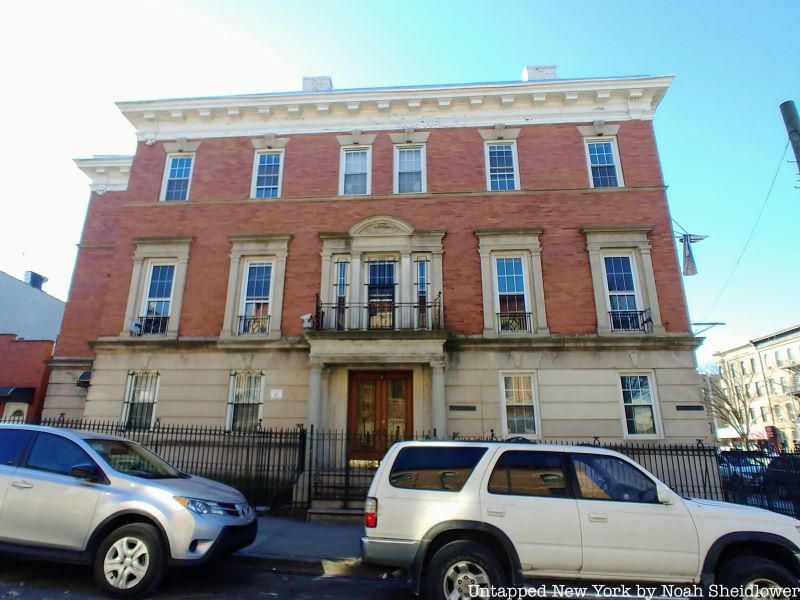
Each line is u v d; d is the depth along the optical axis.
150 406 13.53
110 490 5.96
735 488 11.84
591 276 13.73
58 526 5.82
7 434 6.48
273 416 13.07
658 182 14.52
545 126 15.35
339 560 7.25
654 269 13.71
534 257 13.95
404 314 13.69
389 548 5.35
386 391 13.45
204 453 12.93
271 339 13.55
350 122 15.79
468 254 14.15
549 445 5.86
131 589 5.57
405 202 14.79
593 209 14.35
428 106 15.66
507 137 15.32
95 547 5.79
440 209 14.62
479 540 5.41
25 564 6.78
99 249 17.48
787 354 49.44
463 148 15.29
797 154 9.27
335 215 14.83
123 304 14.52
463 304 13.71
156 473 6.75
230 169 15.62
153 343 13.80
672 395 12.66
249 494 12.11
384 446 12.89
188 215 15.16
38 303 25.73
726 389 52.88
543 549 5.21
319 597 6.06
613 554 5.16
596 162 15.06
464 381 13.01
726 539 5.18
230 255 14.61
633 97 15.24
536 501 5.40
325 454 12.68
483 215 14.50
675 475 12.02
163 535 5.80
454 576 5.19
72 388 16.03
